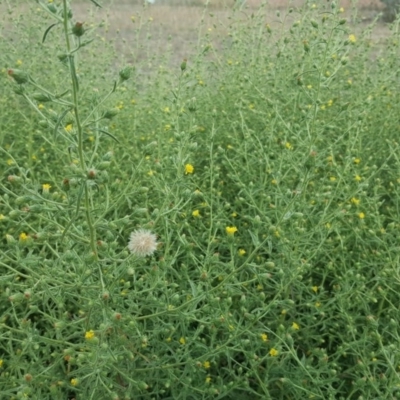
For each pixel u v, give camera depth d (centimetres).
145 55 701
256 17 483
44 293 235
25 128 416
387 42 497
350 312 304
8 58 472
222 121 430
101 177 194
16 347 292
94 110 200
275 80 421
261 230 324
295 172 360
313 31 441
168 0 712
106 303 224
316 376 266
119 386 243
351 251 328
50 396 264
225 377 294
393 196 390
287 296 294
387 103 454
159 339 280
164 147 354
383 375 241
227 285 246
